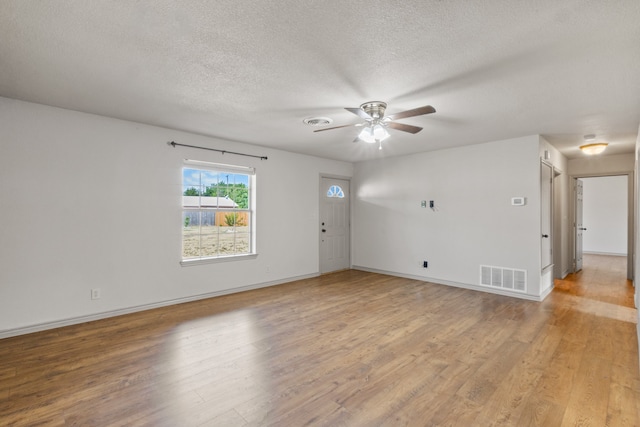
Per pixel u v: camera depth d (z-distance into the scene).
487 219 4.88
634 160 5.56
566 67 2.37
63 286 3.44
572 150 5.43
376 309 4.07
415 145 5.10
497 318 3.72
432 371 2.52
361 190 6.71
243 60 2.31
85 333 3.26
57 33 1.98
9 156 3.14
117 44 2.11
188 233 4.50
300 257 5.84
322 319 3.70
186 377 2.42
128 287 3.88
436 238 5.50
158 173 4.11
